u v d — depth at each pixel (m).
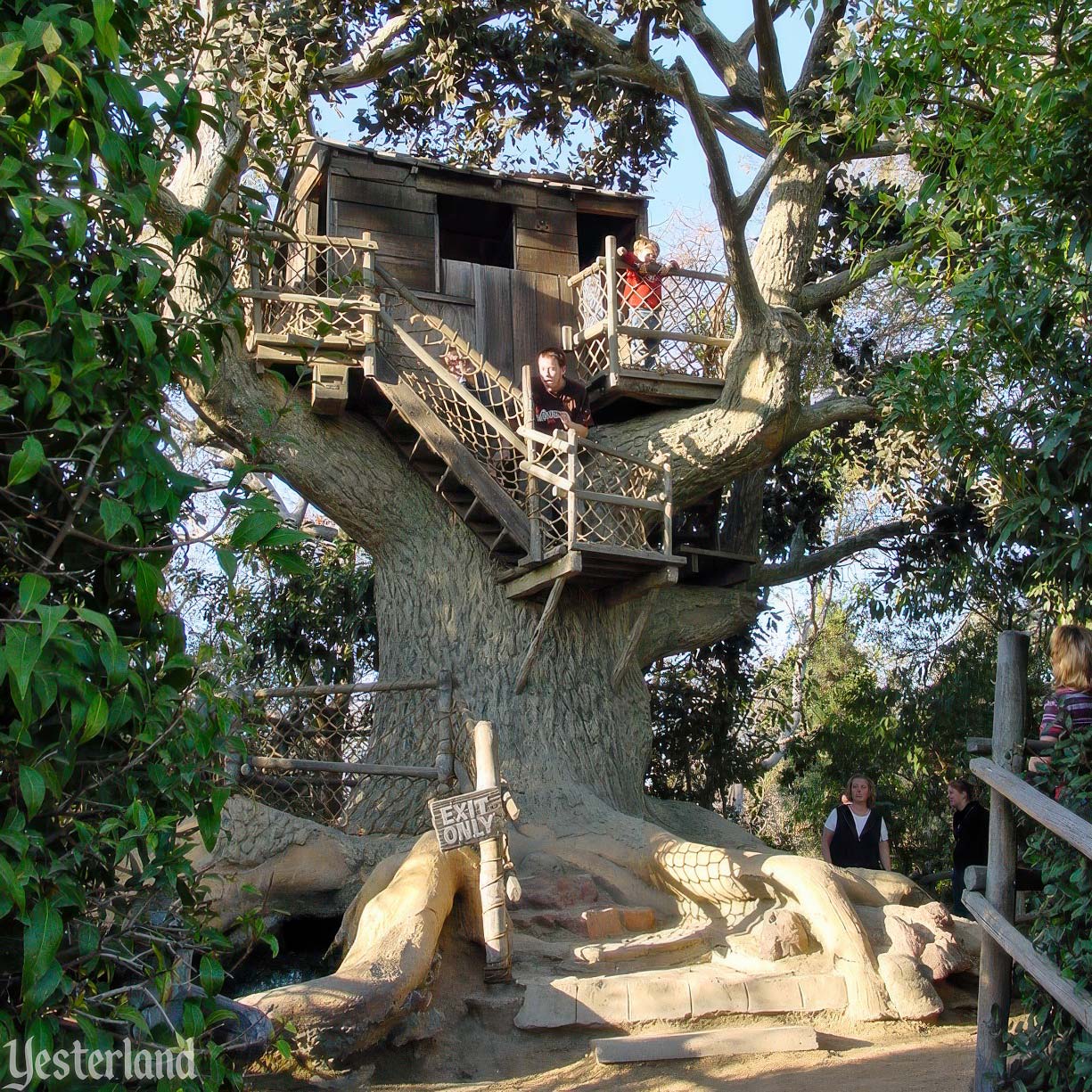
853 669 20.78
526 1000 7.11
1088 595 5.67
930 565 15.00
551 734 11.27
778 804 25.41
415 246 12.35
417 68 13.41
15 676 2.65
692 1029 7.06
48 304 2.94
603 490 11.38
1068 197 5.44
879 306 15.40
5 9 3.16
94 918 3.17
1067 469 5.62
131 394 3.26
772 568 14.48
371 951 6.77
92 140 3.27
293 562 3.28
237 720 3.77
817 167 12.49
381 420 11.91
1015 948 4.79
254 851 9.01
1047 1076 4.72
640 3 12.40
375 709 11.73
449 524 11.93
